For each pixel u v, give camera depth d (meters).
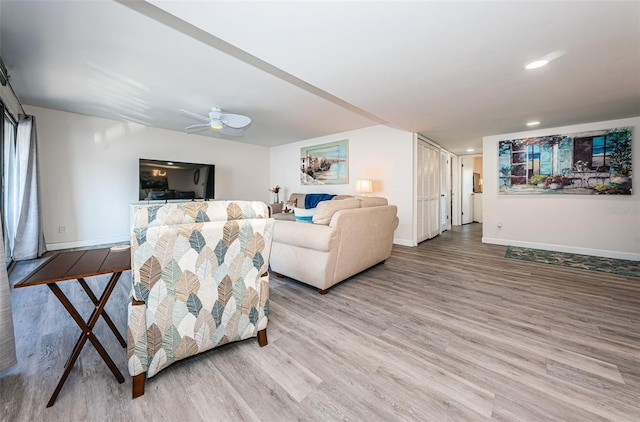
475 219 7.90
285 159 6.55
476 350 1.55
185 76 2.71
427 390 1.25
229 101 3.45
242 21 1.49
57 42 2.10
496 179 4.58
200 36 2.02
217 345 1.42
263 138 5.86
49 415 1.09
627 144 3.49
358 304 2.18
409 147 4.43
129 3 1.66
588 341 1.63
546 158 4.08
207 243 1.28
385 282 2.70
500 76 2.23
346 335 1.71
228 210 1.36
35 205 3.47
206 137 5.64
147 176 4.65
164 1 1.31
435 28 1.57
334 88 2.49
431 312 2.03
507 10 1.42
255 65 2.48
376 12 1.42
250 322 1.51
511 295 2.35
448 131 4.33
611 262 3.39
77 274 1.13
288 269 2.62
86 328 1.22
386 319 1.92
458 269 3.14
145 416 1.09
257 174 6.66
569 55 1.89
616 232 3.61
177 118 4.31
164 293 1.19
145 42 2.10
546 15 1.46
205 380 1.31
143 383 1.20
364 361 1.46
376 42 1.72
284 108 3.73
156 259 1.14
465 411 1.12
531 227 4.27
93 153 4.27
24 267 3.11
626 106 3.01
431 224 5.27
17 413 1.09
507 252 3.98
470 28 1.58
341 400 1.19
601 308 2.07
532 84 2.40
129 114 4.09
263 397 1.20
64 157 4.03
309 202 5.19
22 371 1.35
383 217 3.00
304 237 2.36
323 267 2.30
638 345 1.58
